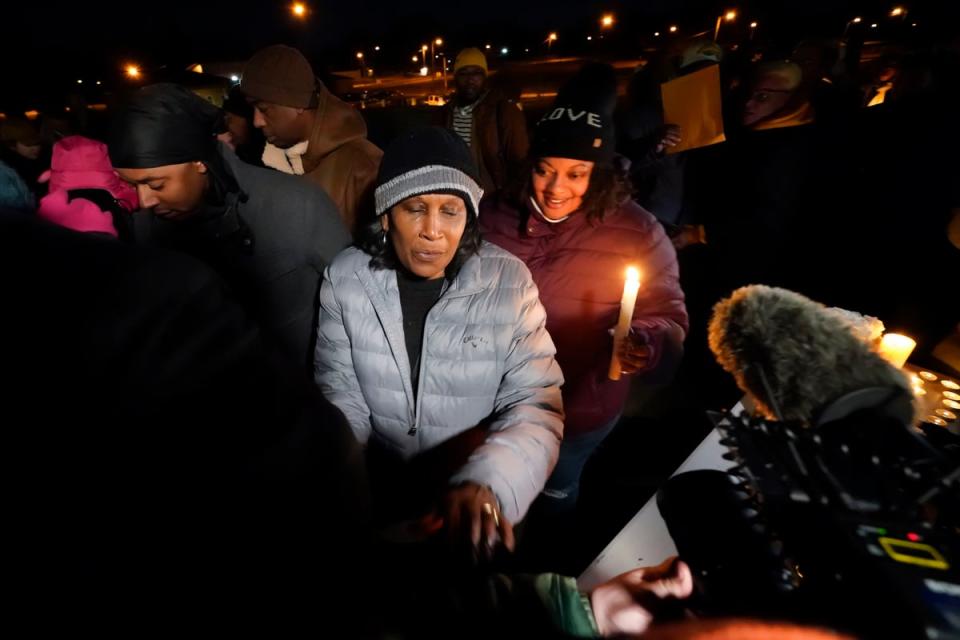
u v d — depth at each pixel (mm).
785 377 602
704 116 2602
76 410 385
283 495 448
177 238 1635
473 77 3752
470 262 1252
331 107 2201
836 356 587
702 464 1204
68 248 423
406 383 1291
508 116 3637
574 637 595
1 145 3816
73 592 373
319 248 1737
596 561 1021
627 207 1677
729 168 3166
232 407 446
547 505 2008
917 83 2838
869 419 562
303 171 2348
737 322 680
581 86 1479
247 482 432
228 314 474
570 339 1743
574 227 1662
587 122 1451
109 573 382
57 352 385
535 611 605
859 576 429
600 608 615
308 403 505
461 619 553
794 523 504
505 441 1065
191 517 409
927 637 372
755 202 3111
